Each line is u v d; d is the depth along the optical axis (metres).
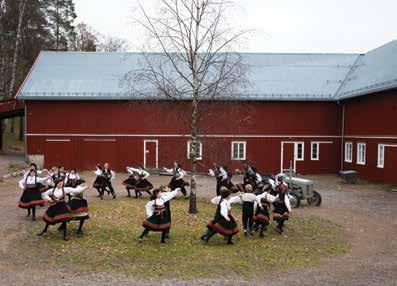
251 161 31.58
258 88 31.94
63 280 8.40
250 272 9.16
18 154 37.31
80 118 31.06
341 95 30.80
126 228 12.82
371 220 15.23
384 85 25.39
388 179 25.52
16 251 10.35
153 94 16.22
